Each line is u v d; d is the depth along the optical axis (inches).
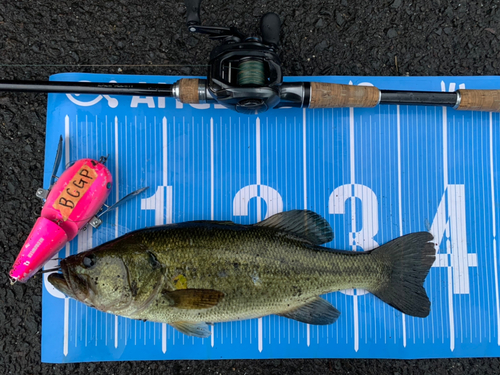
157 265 15.6
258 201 18.1
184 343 17.9
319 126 18.2
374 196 18.2
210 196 18.1
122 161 18.0
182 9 18.4
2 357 17.8
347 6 18.5
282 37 18.4
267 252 16.1
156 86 16.5
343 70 18.4
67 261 15.7
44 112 18.2
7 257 17.9
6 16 18.3
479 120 18.2
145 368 18.0
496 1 18.5
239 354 17.9
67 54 18.3
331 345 17.9
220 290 15.8
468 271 18.1
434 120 18.3
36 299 17.9
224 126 18.2
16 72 18.2
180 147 18.1
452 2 18.5
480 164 18.2
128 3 18.4
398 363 18.1
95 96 18.1
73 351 17.7
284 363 18.1
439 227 18.1
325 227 17.0
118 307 15.8
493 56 18.4
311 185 18.2
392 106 18.3
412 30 18.5
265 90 14.9
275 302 16.2
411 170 18.2
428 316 18.0
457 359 18.1
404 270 17.0
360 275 16.7
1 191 18.1
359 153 18.2
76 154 18.0
